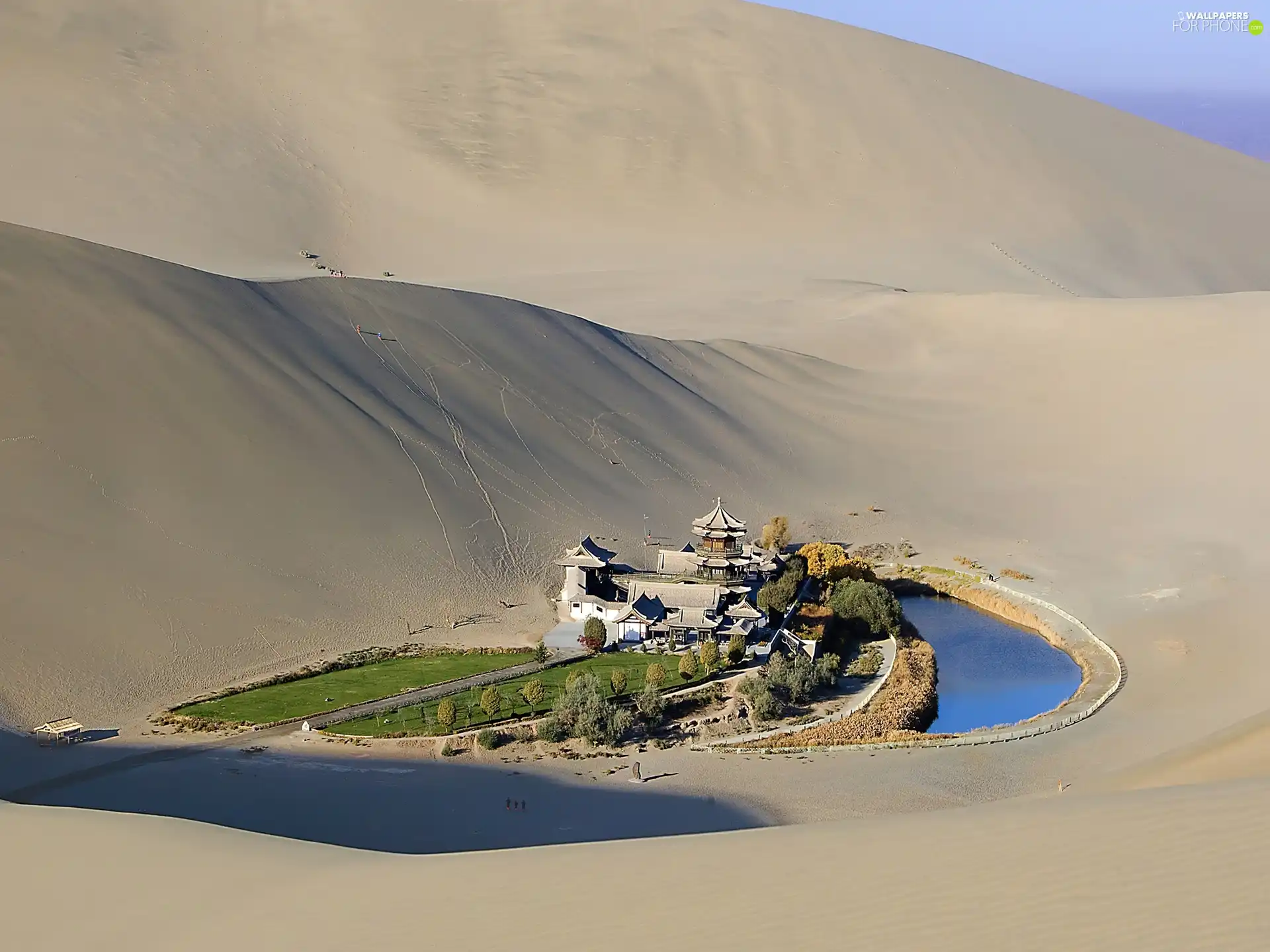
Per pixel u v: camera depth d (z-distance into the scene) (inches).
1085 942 538.3
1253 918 539.8
